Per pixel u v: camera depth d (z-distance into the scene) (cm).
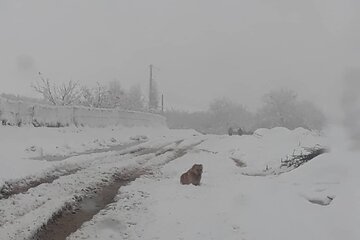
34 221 729
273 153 1778
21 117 1922
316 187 979
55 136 1905
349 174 1032
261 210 824
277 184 1034
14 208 808
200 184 1124
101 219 796
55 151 1574
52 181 1077
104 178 1149
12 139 1617
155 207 880
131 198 955
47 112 2130
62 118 2255
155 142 2284
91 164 1357
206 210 849
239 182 1111
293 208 828
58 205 834
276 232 714
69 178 1103
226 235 714
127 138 2403
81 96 3747
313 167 1127
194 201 920
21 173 1071
